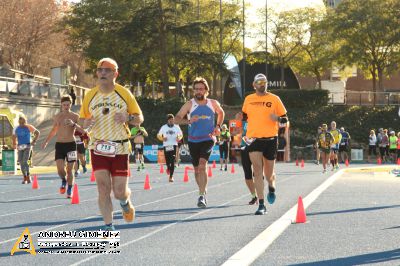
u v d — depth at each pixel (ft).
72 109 238.07
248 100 53.67
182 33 243.19
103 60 38.73
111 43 273.13
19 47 282.15
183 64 252.42
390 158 201.05
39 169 153.69
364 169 143.43
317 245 37.96
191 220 49.26
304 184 91.25
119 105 38.63
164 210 56.44
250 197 69.82
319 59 288.51
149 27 244.83
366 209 57.16
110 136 38.50
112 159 38.40
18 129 98.48
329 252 35.63
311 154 234.17
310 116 247.29
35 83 226.17
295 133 243.81
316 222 48.26
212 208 58.08
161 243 38.58
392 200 66.08
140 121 39.04
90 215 53.11
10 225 47.44
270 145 53.21
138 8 260.42
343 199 67.21
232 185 91.25
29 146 99.14
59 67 258.98
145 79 294.66
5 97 202.28
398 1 269.23
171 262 32.71
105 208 38.19
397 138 197.98
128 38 245.04
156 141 230.07
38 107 223.71
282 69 277.85
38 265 32.19
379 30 265.34
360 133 245.86
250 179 59.72
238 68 262.26
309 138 242.99
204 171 58.54
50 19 290.15
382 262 32.81
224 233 42.47
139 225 46.42
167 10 243.40
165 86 250.57
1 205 63.72
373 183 94.94
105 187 38.27
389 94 264.31
